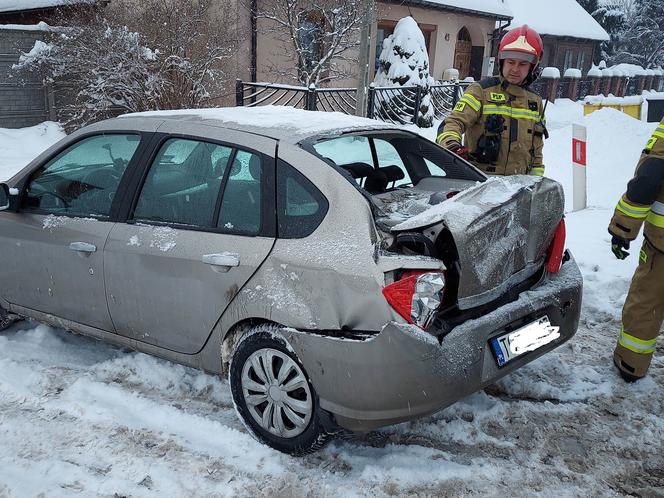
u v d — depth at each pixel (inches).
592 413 139.4
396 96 600.4
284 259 116.3
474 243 111.3
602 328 182.7
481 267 114.2
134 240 136.3
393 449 125.3
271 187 121.4
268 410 123.3
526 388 147.9
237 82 498.3
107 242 140.5
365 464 120.3
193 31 462.6
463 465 120.2
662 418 138.2
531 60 175.2
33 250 154.6
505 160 180.9
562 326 132.4
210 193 130.2
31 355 160.4
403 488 113.5
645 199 137.9
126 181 141.8
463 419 135.6
